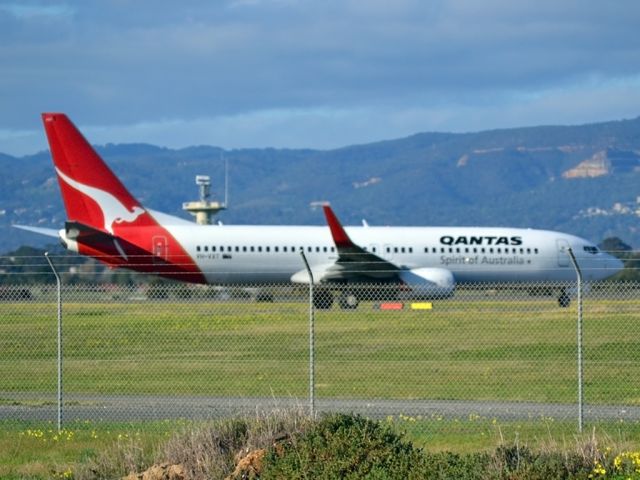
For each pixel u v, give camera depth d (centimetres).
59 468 6906
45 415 9188
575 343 14075
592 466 6144
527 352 13162
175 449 6725
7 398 10162
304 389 10406
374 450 6088
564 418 8712
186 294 19538
